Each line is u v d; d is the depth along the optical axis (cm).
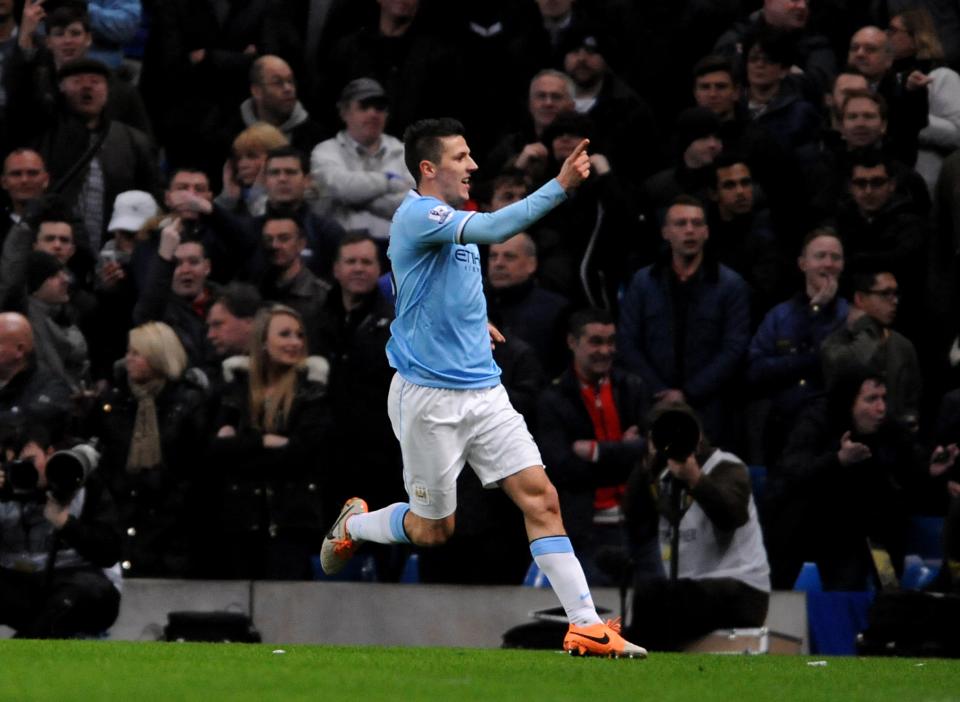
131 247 4144
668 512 3100
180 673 1883
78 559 3083
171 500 3469
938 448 3581
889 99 4369
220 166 4572
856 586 3550
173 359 3497
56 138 4253
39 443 3120
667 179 4181
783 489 3556
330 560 2538
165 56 4662
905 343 3822
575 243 4003
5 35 4466
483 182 4278
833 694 1842
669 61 4716
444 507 2267
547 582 3459
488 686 1798
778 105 4384
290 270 3866
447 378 2197
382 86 4553
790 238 4200
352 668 2005
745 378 3816
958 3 4747
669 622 3045
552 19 4606
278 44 4722
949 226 4103
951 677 2117
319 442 3481
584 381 3566
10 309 3628
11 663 1972
